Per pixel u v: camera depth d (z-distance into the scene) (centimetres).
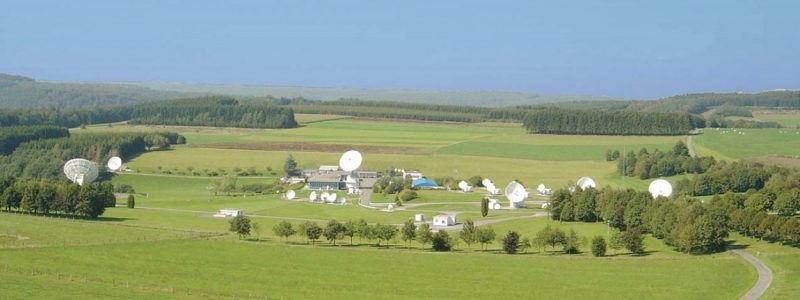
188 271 18588
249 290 17012
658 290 17450
